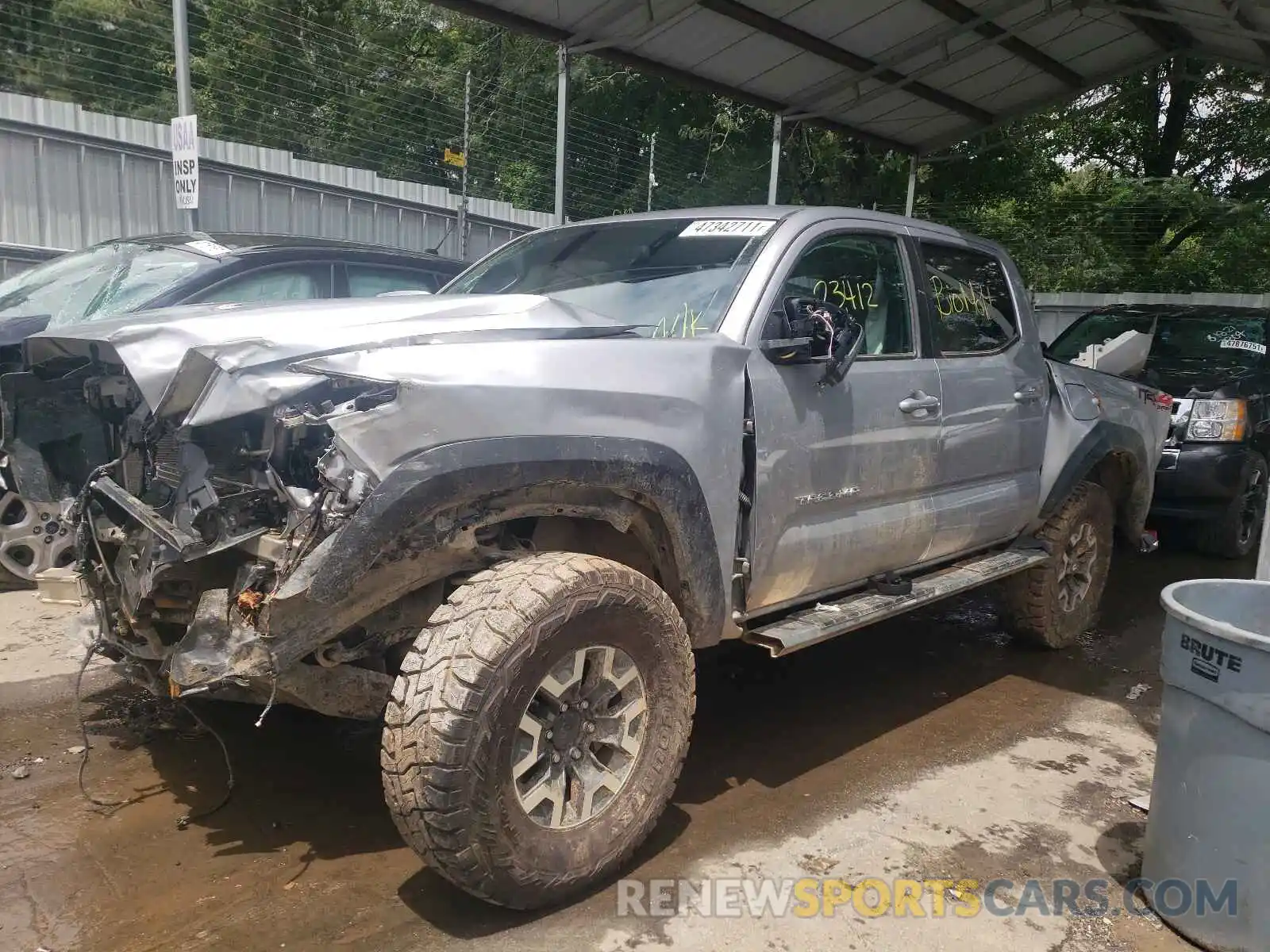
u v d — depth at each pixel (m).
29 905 2.76
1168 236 19.22
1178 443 7.17
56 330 3.30
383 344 2.67
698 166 18.44
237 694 2.74
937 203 19.62
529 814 2.65
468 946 2.63
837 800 3.59
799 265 3.68
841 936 2.76
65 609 5.18
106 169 8.82
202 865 2.98
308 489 2.57
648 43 7.95
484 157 13.40
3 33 9.46
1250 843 2.62
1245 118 20.36
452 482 2.54
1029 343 4.99
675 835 3.28
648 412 2.99
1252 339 8.17
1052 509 5.07
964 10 7.66
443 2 7.16
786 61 8.34
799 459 3.49
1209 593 3.06
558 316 3.08
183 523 2.54
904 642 5.57
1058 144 21.72
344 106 11.94
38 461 3.33
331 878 2.93
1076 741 4.24
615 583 2.78
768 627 3.56
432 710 2.44
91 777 3.51
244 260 6.08
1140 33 8.33
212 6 10.73
